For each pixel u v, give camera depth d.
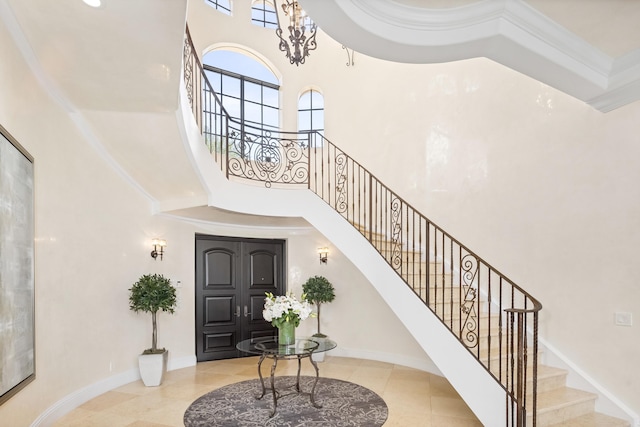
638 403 3.73
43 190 3.83
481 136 5.49
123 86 3.71
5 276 2.76
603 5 2.46
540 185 4.70
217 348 7.11
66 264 4.29
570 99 4.43
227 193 5.68
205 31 7.52
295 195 6.23
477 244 5.45
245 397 4.91
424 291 5.21
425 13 2.55
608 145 4.07
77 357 4.49
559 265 4.44
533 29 2.62
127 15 2.72
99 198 4.98
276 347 4.74
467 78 5.76
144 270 5.82
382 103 7.18
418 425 4.06
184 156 4.76
